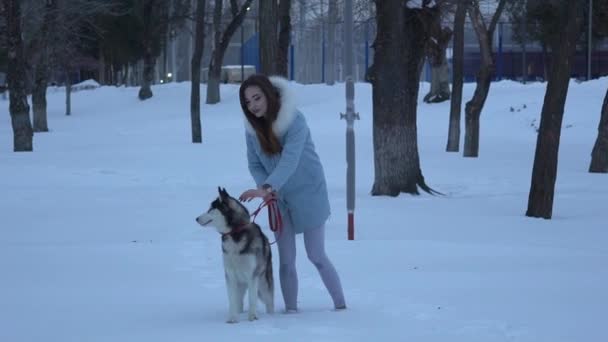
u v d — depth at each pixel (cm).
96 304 812
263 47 2431
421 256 1066
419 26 1891
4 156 2788
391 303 799
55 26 4281
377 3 1864
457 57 3119
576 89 4400
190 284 909
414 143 1878
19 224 1384
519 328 696
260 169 768
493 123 4044
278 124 727
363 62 6281
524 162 2722
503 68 6725
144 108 5375
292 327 707
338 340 663
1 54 4169
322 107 4594
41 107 4409
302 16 5725
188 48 7394
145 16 5556
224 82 6475
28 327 721
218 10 5112
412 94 1888
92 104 5716
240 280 727
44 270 989
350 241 1192
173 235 1263
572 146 3297
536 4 4738
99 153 2956
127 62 6369
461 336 673
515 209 1609
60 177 2177
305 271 984
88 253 1098
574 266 994
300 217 759
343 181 2194
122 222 1399
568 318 730
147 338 675
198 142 3466
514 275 932
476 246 1142
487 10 4709
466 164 2655
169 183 2092
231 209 712
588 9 5084
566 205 1673
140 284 910
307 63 6856
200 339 668
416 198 1795
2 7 3038
